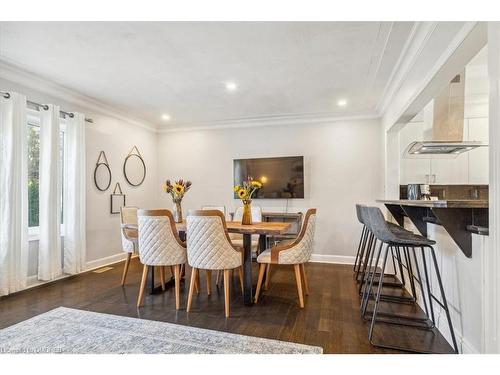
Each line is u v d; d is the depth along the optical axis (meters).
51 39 2.35
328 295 2.94
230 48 2.51
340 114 4.50
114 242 4.41
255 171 4.86
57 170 3.35
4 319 2.34
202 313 2.48
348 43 2.41
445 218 1.71
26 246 3.00
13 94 2.87
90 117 4.02
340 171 4.53
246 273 2.69
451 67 1.86
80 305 2.66
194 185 5.31
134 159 4.89
